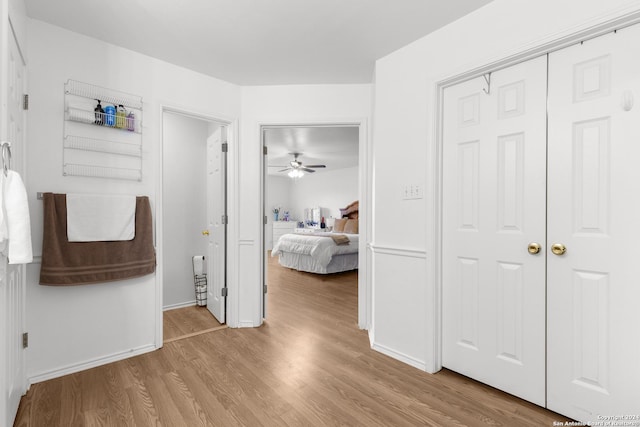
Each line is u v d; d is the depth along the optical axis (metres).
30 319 1.93
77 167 2.10
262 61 2.51
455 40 1.96
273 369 2.13
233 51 2.36
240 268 2.97
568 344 1.59
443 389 1.89
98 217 2.13
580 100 1.54
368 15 1.92
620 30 1.43
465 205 2.00
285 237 6.13
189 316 3.27
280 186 9.41
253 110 2.96
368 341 2.62
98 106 2.14
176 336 2.72
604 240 1.48
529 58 1.70
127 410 1.68
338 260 5.56
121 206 2.23
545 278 1.67
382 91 2.43
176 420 1.60
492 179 1.86
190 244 3.71
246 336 2.72
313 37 2.17
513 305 1.79
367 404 1.74
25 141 1.84
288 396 1.82
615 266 1.45
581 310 1.55
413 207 2.19
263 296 3.15
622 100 1.42
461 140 2.01
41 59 1.96
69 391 1.85
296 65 2.57
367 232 2.90
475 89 1.94
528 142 1.72
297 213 9.34
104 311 2.21
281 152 5.97
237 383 1.95
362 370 2.12
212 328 2.92
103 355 2.21
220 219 3.05
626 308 1.42
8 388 1.44
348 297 4.02
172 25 2.03
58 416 1.62
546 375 1.67
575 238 1.56
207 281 3.54
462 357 2.03
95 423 1.57
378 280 2.44
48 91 1.99
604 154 1.48
